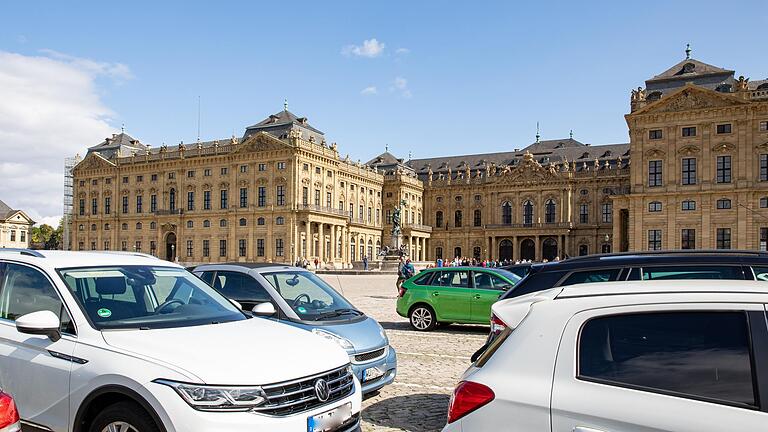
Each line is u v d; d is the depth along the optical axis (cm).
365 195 11825
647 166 7675
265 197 9881
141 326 705
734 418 411
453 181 12656
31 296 762
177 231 10619
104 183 11431
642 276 977
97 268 796
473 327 2173
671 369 443
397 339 1891
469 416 479
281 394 601
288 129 10112
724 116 7281
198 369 596
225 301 848
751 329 436
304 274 1312
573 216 11125
